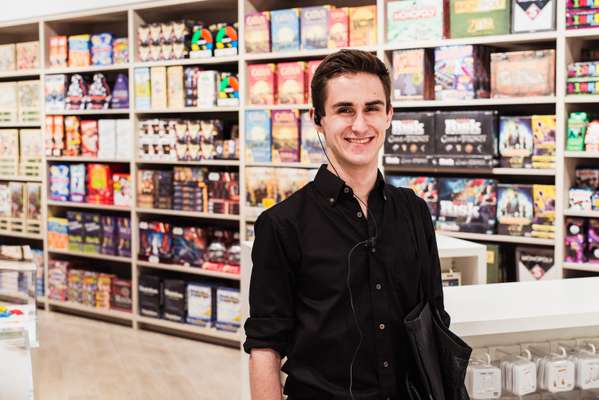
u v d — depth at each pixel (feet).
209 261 18.67
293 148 16.98
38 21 21.62
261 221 5.47
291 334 5.51
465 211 14.71
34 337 10.01
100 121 20.44
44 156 21.66
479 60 14.65
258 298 5.42
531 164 13.97
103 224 20.59
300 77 16.81
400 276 5.45
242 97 17.70
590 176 13.88
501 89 14.17
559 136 13.55
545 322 6.75
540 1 13.65
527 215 14.10
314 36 16.52
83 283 21.13
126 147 19.95
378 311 5.34
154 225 19.56
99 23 22.24
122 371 16.44
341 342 5.29
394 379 5.40
